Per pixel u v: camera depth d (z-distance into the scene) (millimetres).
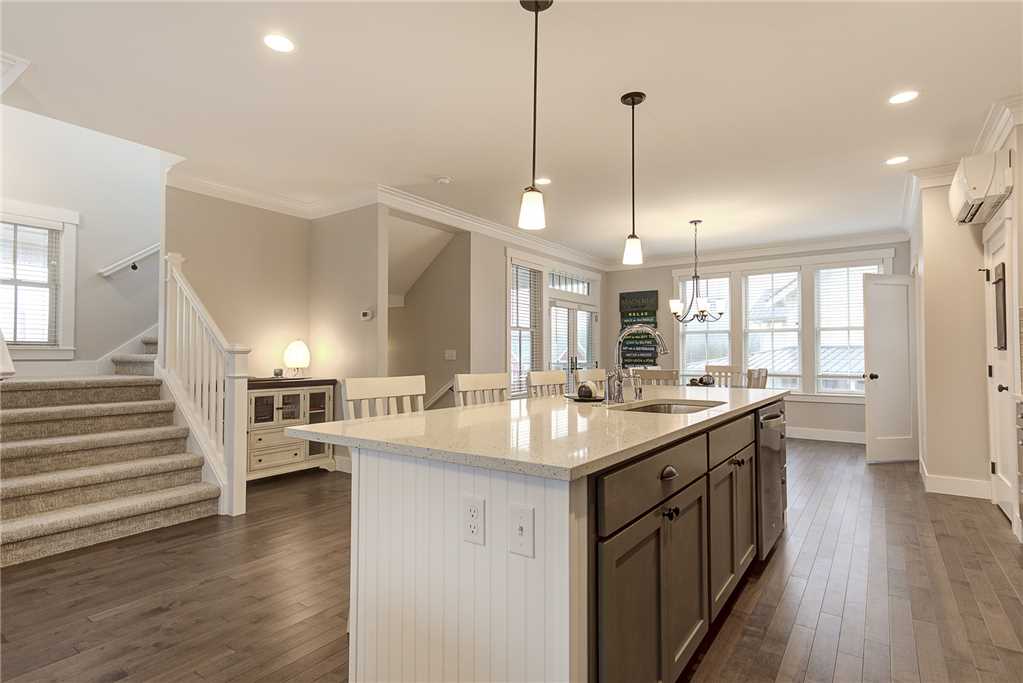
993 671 1868
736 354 7086
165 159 4188
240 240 4727
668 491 1658
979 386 4000
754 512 2654
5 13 2219
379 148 3707
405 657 1477
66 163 4770
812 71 2678
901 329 5355
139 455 3541
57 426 3340
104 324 4965
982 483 4004
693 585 1847
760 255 6953
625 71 2678
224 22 2283
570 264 7266
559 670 1203
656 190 4617
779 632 2131
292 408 4594
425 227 5363
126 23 2295
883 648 2016
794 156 3838
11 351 4422
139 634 2057
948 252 4098
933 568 2746
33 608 2258
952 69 2664
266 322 4918
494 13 2213
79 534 2938
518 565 1271
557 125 3311
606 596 1289
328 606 2289
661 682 1571
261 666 1855
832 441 6422
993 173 3219
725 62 2590
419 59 2574
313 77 2750
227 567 2691
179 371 4012
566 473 1157
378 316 4676
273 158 3914
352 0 2135
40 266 4629
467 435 1588
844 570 2732
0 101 3027
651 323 7789
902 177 4293
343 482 4453
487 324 5773
